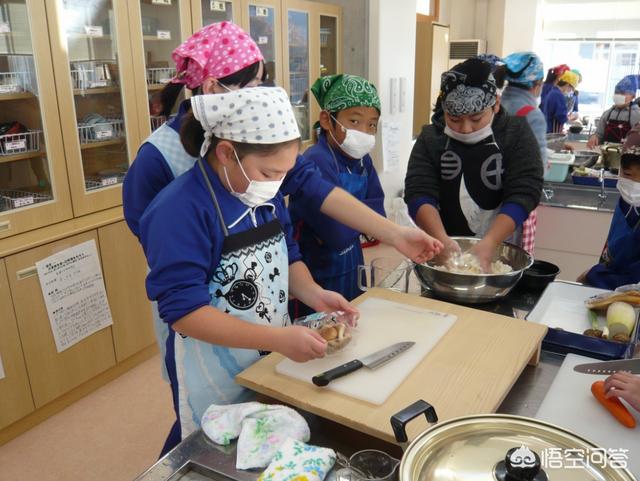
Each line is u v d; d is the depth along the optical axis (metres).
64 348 2.38
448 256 1.51
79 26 2.35
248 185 1.02
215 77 1.30
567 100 6.04
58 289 2.31
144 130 2.67
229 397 1.15
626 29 8.31
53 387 2.36
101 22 2.45
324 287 1.66
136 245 2.64
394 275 1.47
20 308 2.19
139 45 2.58
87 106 2.48
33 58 2.16
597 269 1.66
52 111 2.26
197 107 0.95
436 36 5.29
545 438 0.71
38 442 2.24
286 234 1.26
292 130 0.99
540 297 1.37
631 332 1.14
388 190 4.57
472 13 8.45
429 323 1.17
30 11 2.11
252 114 0.95
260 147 0.96
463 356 1.04
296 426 0.85
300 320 1.18
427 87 5.36
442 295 1.37
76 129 2.37
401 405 0.89
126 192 1.37
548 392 0.97
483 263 1.48
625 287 1.30
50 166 2.29
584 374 1.02
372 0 3.97
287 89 3.59
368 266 1.49
